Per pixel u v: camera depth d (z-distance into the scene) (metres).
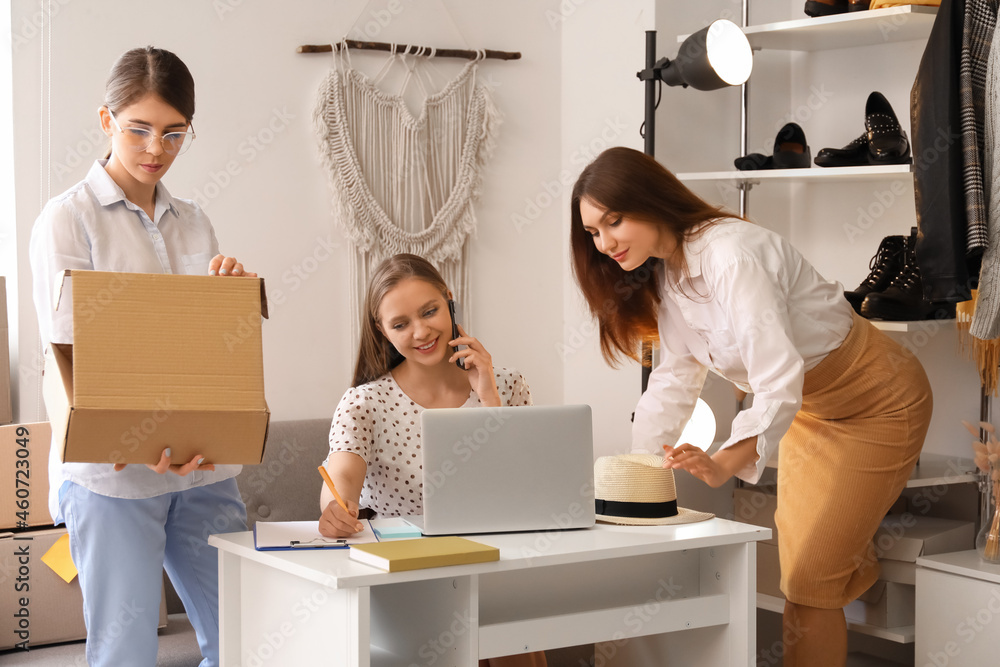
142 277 1.46
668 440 2.19
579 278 2.12
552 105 3.39
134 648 1.77
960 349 2.61
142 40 2.73
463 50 3.21
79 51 2.65
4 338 2.50
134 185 1.80
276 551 1.51
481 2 3.25
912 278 2.56
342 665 1.38
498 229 3.31
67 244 1.69
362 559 1.43
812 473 2.15
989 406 2.69
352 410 1.85
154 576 1.80
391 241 3.10
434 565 1.39
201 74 2.82
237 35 2.87
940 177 2.26
